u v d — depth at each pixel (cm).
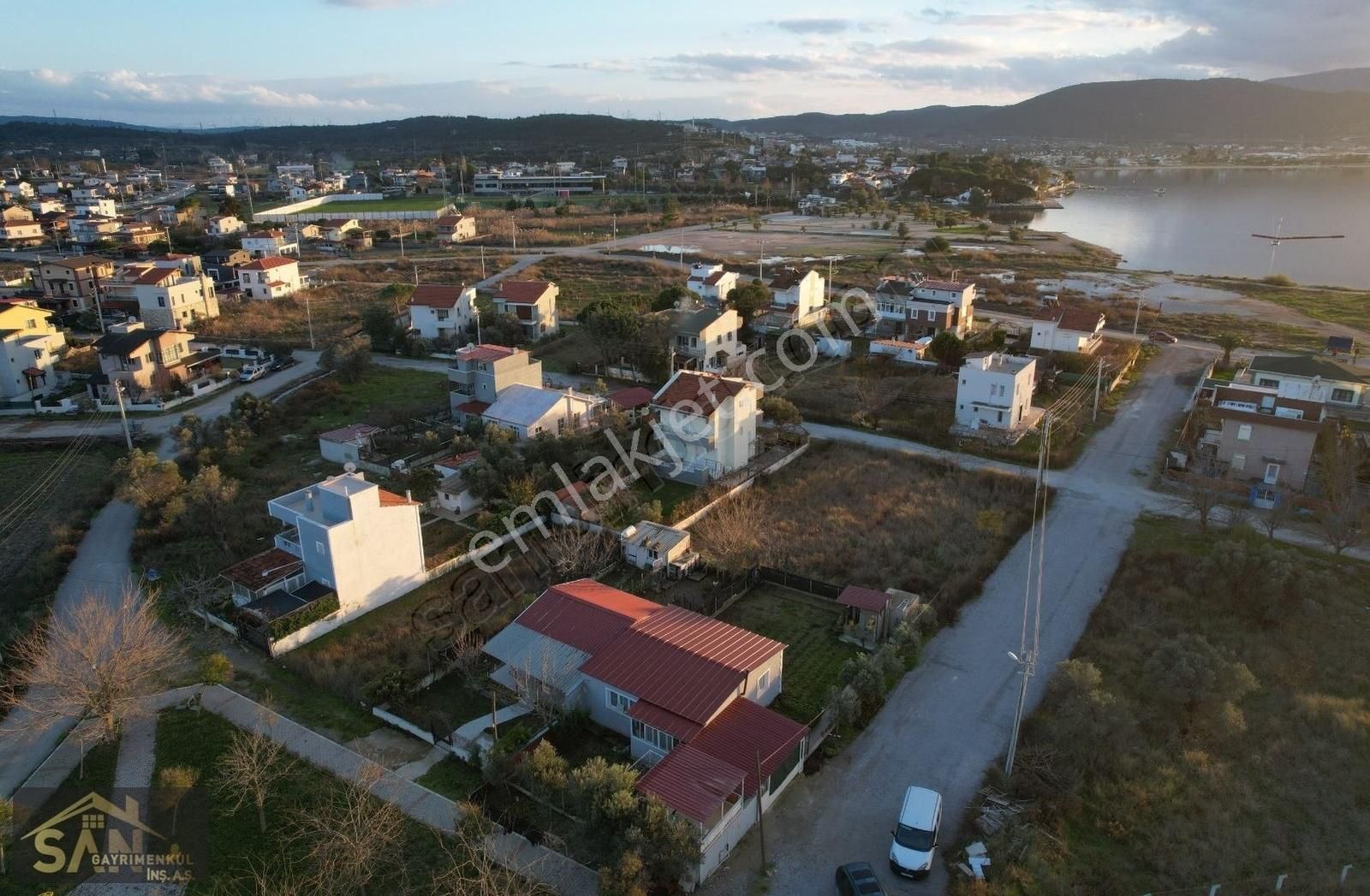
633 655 3391
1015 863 2642
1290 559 4153
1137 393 7219
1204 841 2767
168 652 3591
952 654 3803
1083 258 14212
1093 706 3178
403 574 4322
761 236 15575
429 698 3528
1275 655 3738
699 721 3053
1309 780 3048
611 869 2492
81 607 3875
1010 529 4859
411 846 2752
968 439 6122
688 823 2562
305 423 6681
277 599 3981
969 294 8969
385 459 5859
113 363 7106
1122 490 5366
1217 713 3306
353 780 3016
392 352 8531
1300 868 2666
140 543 4772
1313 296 11369
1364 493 5053
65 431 6531
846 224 17312
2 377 7244
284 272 10744
